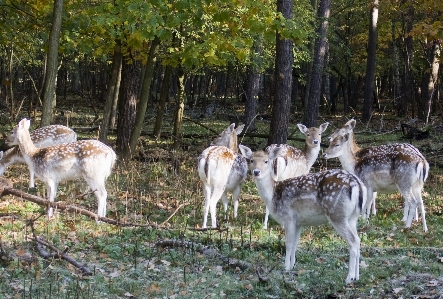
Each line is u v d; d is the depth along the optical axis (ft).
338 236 30.96
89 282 22.38
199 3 36.65
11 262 23.66
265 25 38.68
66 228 29.76
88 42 45.27
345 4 105.81
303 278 23.54
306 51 69.56
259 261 25.98
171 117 91.50
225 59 44.75
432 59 81.10
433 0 51.37
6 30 44.01
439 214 36.83
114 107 68.59
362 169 34.83
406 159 33.22
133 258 25.73
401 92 118.52
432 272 24.56
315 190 24.04
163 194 38.58
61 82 141.79
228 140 40.60
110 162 33.47
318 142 37.01
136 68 53.62
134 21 37.47
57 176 32.86
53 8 40.55
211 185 32.22
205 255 26.48
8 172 43.88
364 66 122.62
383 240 30.60
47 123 39.73
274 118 47.34
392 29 101.55
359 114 114.73
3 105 90.27
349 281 23.12
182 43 49.52
